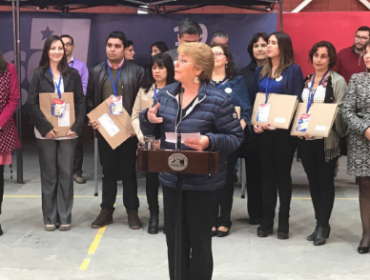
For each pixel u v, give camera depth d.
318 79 4.71
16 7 6.67
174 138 2.82
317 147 4.57
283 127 4.51
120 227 5.13
